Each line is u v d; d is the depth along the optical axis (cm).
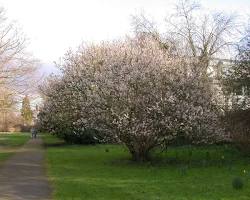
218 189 1285
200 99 2042
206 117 2012
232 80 2225
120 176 1639
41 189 1376
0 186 1441
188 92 2006
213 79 2419
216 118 2066
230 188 1295
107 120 2008
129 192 1274
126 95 1955
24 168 1998
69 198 1204
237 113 2150
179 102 1944
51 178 1631
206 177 1550
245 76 2153
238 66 2197
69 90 3241
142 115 1948
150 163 2023
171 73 2053
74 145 3791
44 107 3906
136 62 2042
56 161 2298
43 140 5134
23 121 7806
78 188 1367
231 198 1145
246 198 1140
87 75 2555
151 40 2780
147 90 1958
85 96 2272
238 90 2202
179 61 2159
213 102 2159
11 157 2648
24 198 1216
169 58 2183
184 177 1568
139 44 2566
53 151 3111
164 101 1927
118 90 1956
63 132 3884
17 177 1677
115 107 1973
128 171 1783
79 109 2842
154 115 1934
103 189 1339
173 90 1995
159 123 1936
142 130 1939
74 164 2111
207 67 2914
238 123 2145
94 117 2028
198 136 2083
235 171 1703
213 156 2266
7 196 1249
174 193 1241
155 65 2023
